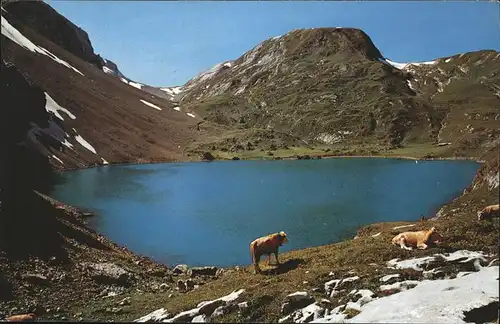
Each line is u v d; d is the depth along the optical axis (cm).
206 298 1723
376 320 1180
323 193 6319
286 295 1507
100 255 2892
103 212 5372
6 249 2391
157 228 4547
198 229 4472
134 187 7544
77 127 12988
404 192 5981
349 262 1784
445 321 1111
